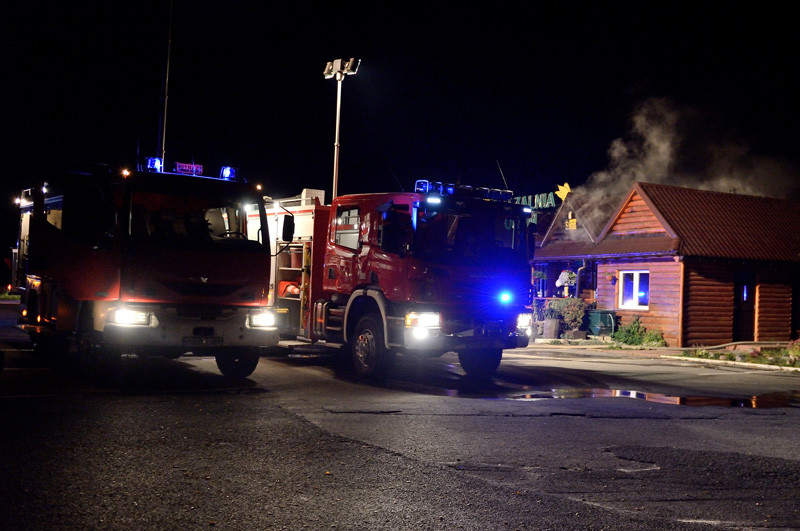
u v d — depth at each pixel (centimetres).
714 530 526
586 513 557
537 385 1317
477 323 1251
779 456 770
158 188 1119
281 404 992
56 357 1382
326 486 607
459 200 1255
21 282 1534
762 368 1777
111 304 1091
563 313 2600
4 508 520
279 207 1548
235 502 557
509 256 1304
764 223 2777
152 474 624
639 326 2514
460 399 1108
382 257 1259
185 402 976
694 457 755
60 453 677
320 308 1393
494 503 575
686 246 2412
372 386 1213
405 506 560
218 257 1135
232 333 1141
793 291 2758
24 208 1527
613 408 1063
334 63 2517
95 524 497
